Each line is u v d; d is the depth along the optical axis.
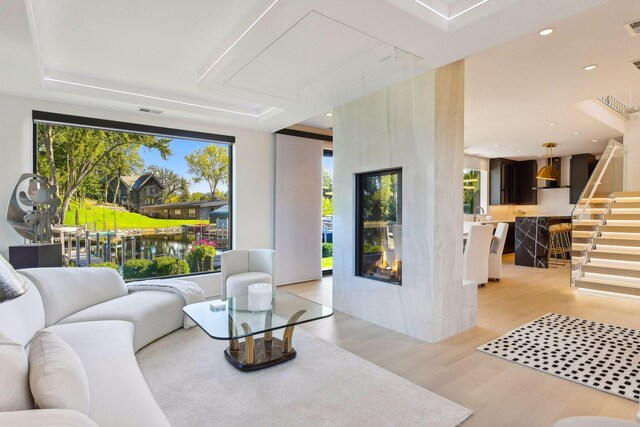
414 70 3.54
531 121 6.32
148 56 3.65
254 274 4.72
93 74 4.10
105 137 4.99
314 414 2.32
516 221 8.20
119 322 2.90
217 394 2.57
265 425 2.21
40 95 4.14
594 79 4.33
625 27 3.10
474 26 2.65
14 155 4.13
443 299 3.65
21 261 3.67
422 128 3.65
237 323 2.96
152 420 1.61
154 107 4.67
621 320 4.23
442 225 3.64
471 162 10.14
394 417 2.29
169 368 2.98
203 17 2.91
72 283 3.36
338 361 3.12
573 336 3.70
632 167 7.50
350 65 3.39
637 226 6.27
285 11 2.46
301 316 3.12
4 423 1.06
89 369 2.00
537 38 3.29
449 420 2.26
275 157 6.32
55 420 1.12
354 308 4.51
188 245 5.64
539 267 7.87
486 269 6.00
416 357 3.22
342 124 4.67
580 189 9.73
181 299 3.92
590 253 6.12
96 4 2.71
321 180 6.95
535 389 2.66
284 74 3.62
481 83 4.47
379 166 4.15
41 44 3.35
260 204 6.20
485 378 2.82
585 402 2.48
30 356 1.44
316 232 6.86
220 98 5.08
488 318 4.33
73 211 4.77
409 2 2.48
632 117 7.40
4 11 2.44
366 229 4.45
